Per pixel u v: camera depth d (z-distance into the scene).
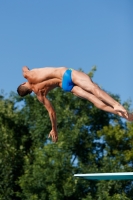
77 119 49.12
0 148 48.94
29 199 45.50
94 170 47.03
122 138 48.62
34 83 22.27
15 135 52.22
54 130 22.70
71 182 45.12
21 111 53.44
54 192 44.66
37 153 46.75
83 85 20.52
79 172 46.69
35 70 22.31
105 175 25.84
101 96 19.86
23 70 22.55
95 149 50.88
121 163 47.91
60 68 21.69
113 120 52.19
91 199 45.06
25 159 47.91
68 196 45.75
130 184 48.03
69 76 21.11
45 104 22.45
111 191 47.09
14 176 49.38
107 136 48.97
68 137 47.81
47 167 45.38
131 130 48.25
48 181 45.12
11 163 48.62
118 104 19.42
